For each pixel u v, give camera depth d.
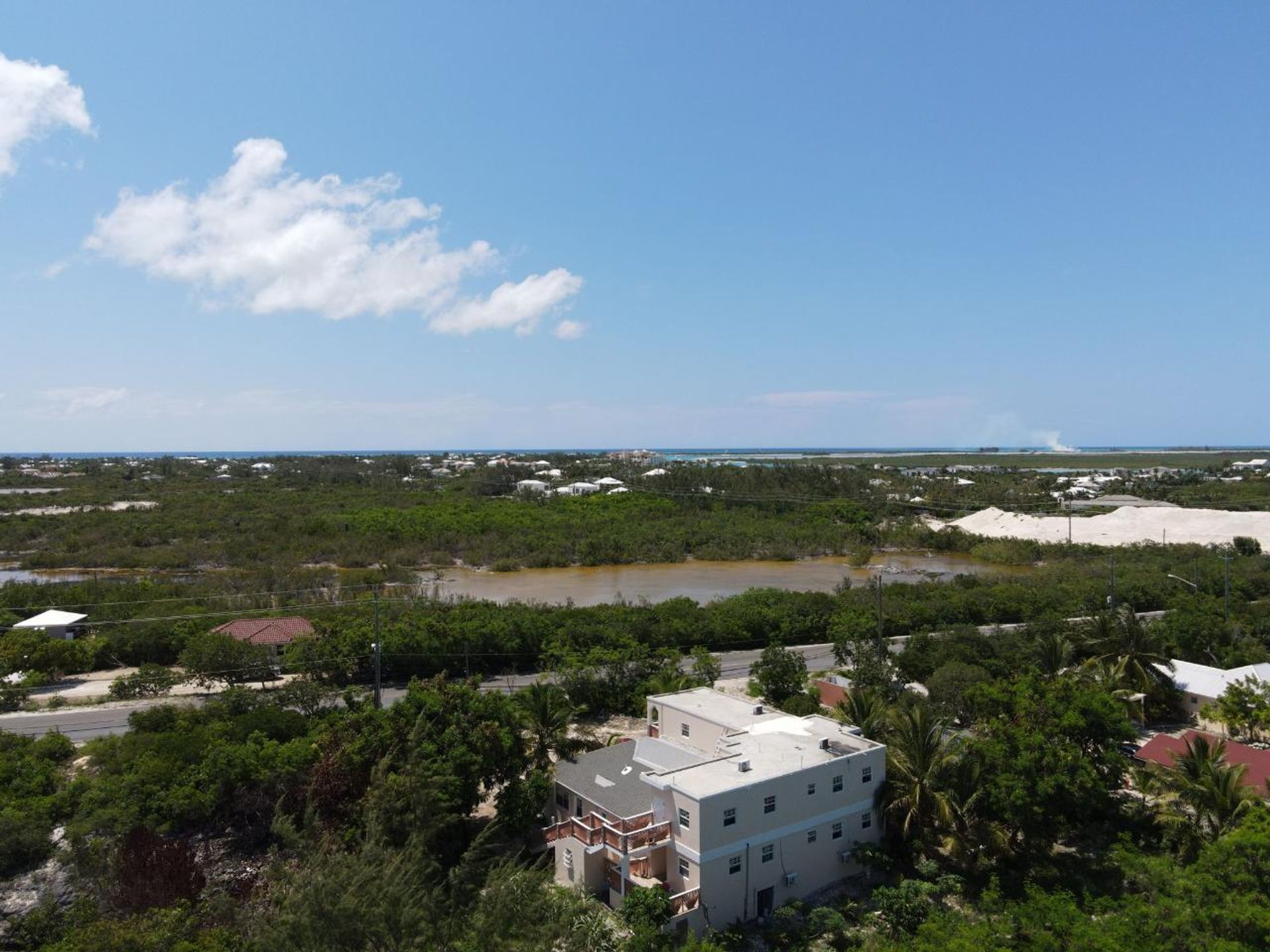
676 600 73.25
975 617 75.06
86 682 58.72
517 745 36.03
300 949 17.56
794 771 32.53
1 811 33.06
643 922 27.05
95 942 22.02
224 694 47.75
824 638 71.56
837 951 28.77
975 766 34.66
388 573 98.25
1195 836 31.64
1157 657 50.59
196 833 34.69
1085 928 23.42
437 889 20.97
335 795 32.00
